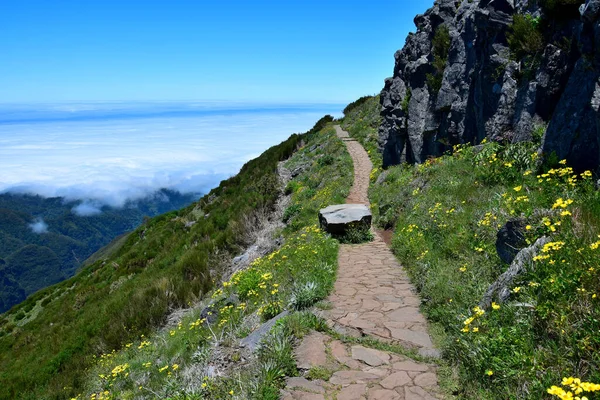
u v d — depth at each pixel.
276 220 19.97
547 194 6.81
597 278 3.65
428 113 16.17
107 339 13.98
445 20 17.84
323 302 6.90
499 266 5.89
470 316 4.90
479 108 12.45
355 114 40.62
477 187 9.66
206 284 15.65
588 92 7.56
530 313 3.98
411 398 4.12
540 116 9.40
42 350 17.02
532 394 3.20
